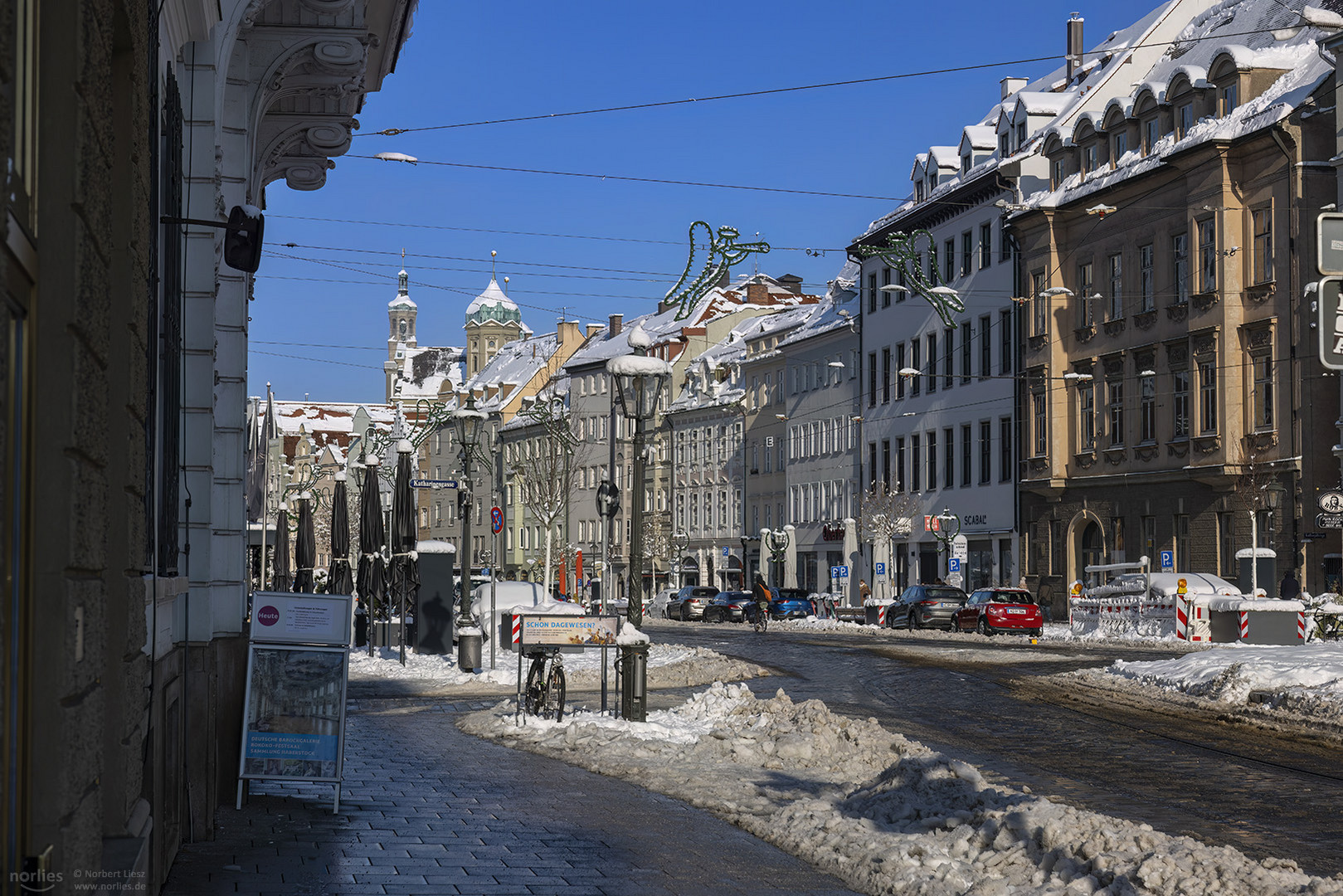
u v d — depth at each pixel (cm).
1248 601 3681
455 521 13188
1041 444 5716
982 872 918
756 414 8756
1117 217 5262
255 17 1441
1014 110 6094
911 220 6788
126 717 618
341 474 3838
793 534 7869
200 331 1093
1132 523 5147
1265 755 1681
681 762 1522
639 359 1867
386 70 2055
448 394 14038
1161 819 1223
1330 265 1049
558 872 962
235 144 1345
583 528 10856
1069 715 2148
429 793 1331
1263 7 5206
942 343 6588
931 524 5900
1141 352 5094
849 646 4094
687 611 6875
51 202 479
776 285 10444
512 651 3681
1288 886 818
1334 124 4359
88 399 496
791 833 1085
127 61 633
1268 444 4444
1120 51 6038
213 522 1220
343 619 1238
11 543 414
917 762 1181
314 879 927
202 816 1066
